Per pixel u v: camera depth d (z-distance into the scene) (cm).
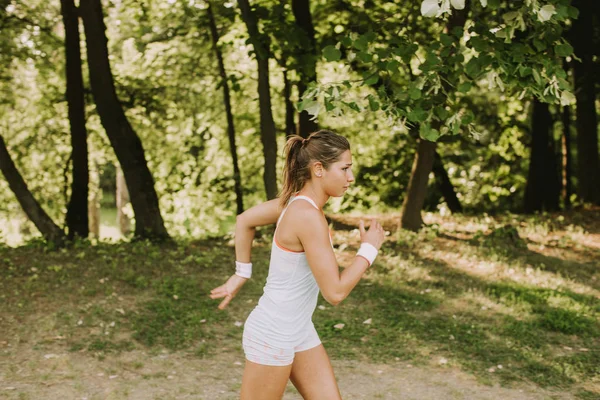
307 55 916
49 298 759
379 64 543
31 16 1395
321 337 676
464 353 633
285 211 315
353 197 1747
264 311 320
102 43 1041
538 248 1059
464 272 922
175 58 1641
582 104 1382
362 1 1245
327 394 326
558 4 508
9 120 1791
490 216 1330
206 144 1872
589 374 582
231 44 1251
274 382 320
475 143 1738
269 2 1116
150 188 1091
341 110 502
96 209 2534
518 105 1562
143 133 1817
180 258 974
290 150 320
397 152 1717
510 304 778
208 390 537
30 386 534
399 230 1131
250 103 1759
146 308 743
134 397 515
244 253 350
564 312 736
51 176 1791
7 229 2084
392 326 708
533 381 567
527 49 535
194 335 675
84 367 584
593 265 973
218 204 1984
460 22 971
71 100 1121
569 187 1600
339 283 301
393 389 545
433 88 522
